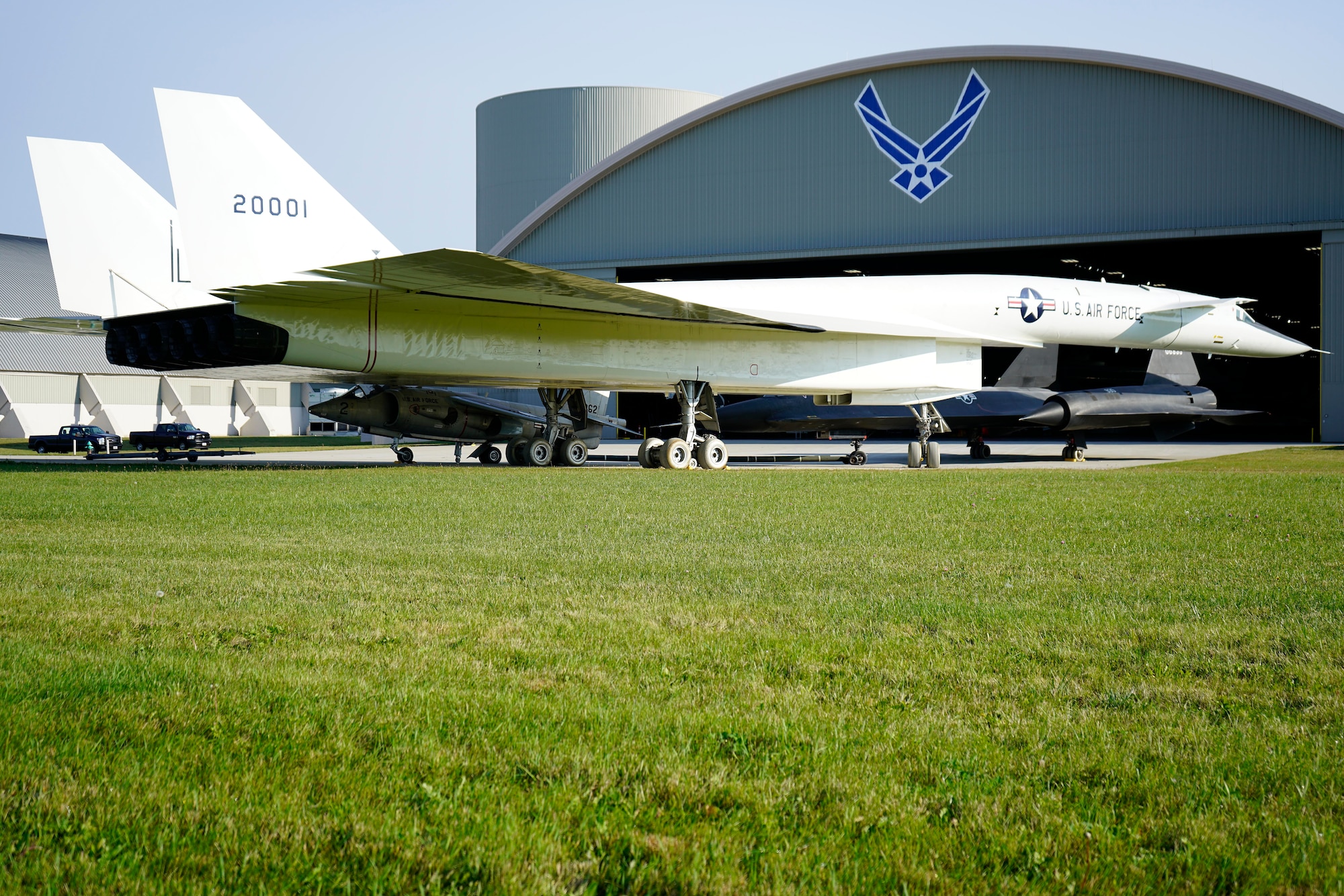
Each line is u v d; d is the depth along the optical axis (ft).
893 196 131.13
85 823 11.82
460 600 24.35
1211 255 148.15
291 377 79.46
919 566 29.68
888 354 88.74
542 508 46.16
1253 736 14.88
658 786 13.03
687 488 58.34
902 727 15.23
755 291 86.48
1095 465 90.89
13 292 198.70
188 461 99.66
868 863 11.14
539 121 188.96
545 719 15.44
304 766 13.56
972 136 127.54
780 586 26.45
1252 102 116.47
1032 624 21.95
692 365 82.79
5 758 13.64
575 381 81.35
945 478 68.39
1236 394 179.01
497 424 95.81
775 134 136.67
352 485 59.11
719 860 11.19
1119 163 121.90
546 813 12.26
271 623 21.72
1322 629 21.49
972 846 11.52
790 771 13.57
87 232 68.13
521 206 191.72
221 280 64.75
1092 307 96.22
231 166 64.95
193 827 11.82
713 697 16.76
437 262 56.29
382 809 12.31
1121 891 10.58
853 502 49.83
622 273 153.58
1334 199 114.01
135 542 34.14
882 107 131.23
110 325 70.28
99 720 15.14
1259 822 12.06
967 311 91.40
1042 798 12.75
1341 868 10.98
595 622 22.08
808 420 111.14
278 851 11.28
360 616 22.52
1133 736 14.89
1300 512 43.98
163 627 21.26
